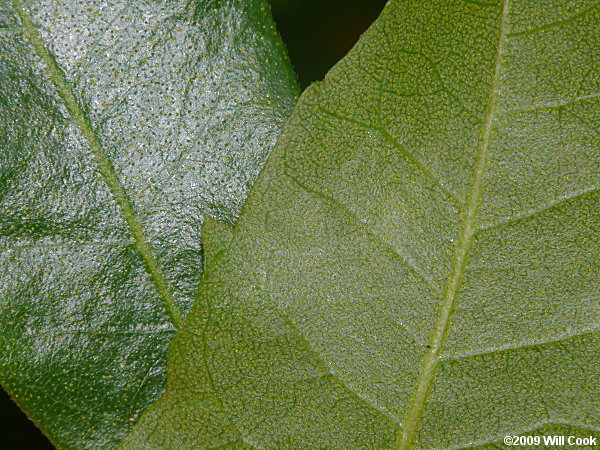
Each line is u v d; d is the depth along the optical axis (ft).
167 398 0.32
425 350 0.32
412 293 0.32
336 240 0.32
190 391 0.32
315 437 0.32
